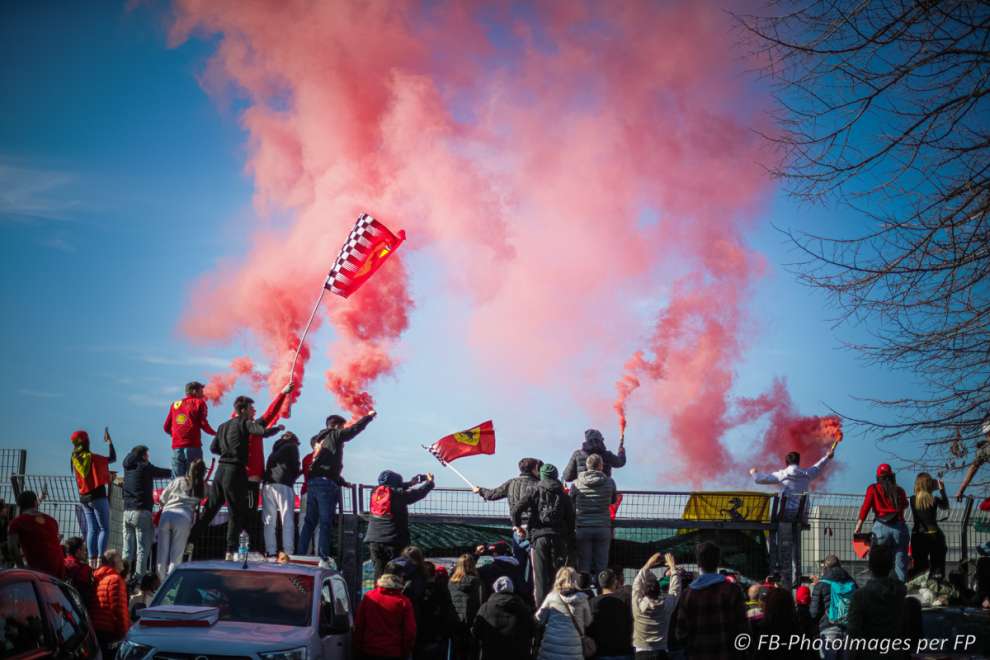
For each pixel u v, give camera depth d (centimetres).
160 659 955
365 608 1095
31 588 848
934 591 1459
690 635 920
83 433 1510
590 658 1178
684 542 1611
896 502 1458
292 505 1467
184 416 1542
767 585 1248
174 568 1088
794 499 1606
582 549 1402
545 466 1359
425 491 1456
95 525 1502
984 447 1057
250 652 955
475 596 1242
